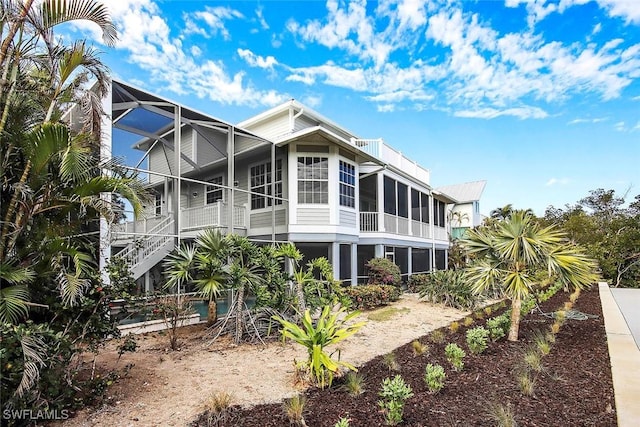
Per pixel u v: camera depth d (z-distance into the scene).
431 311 10.69
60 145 4.18
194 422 3.67
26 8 4.60
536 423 3.52
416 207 20.50
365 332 7.90
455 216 30.28
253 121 14.32
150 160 12.22
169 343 6.97
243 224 13.04
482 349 5.89
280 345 6.79
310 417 3.69
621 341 6.70
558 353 5.94
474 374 4.93
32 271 4.12
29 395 3.38
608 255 19.55
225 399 3.98
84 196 4.36
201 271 7.21
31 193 4.25
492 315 9.77
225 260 7.36
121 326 7.59
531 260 6.50
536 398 4.11
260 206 13.09
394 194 17.03
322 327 4.89
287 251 8.06
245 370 5.35
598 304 11.49
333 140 11.91
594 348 6.24
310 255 14.40
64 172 4.15
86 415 3.82
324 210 12.34
